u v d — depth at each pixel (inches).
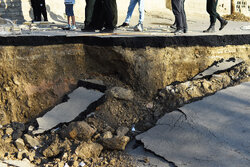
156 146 160.2
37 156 163.6
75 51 199.2
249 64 214.7
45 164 154.9
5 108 184.7
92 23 238.1
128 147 169.3
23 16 357.7
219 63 215.8
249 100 177.6
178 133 164.1
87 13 233.1
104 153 165.9
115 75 205.0
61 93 197.3
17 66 185.2
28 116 189.2
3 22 235.0
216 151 146.3
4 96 185.5
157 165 149.5
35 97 190.7
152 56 195.6
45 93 193.6
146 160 153.3
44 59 191.2
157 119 185.3
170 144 159.5
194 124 165.6
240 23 394.9
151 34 212.5
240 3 642.8
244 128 155.9
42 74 192.4
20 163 155.8
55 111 185.2
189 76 213.2
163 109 189.2
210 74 208.1
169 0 536.1
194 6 540.7
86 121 182.9
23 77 188.1
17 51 183.6
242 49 226.1
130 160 157.2
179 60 204.8
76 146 166.9
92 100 187.9
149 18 438.9
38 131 174.6
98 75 205.9
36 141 171.2
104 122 184.1
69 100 190.5
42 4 323.6
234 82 202.7
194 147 152.9
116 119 187.8
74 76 203.0
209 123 164.7
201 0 547.2
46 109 191.9
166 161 151.0
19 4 355.3
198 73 214.4
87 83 198.4
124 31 243.9
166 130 169.3
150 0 500.4
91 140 171.6
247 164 134.3
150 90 198.2
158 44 195.6
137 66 195.2
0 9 347.6
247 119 161.6
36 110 190.5
